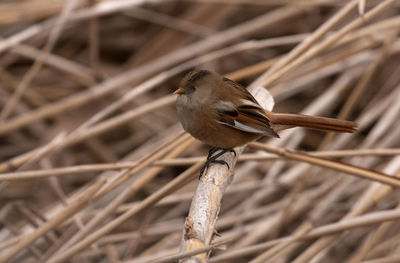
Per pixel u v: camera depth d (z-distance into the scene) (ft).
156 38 47.34
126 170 24.85
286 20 45.62
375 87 43.86
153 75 44.93
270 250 24.07
